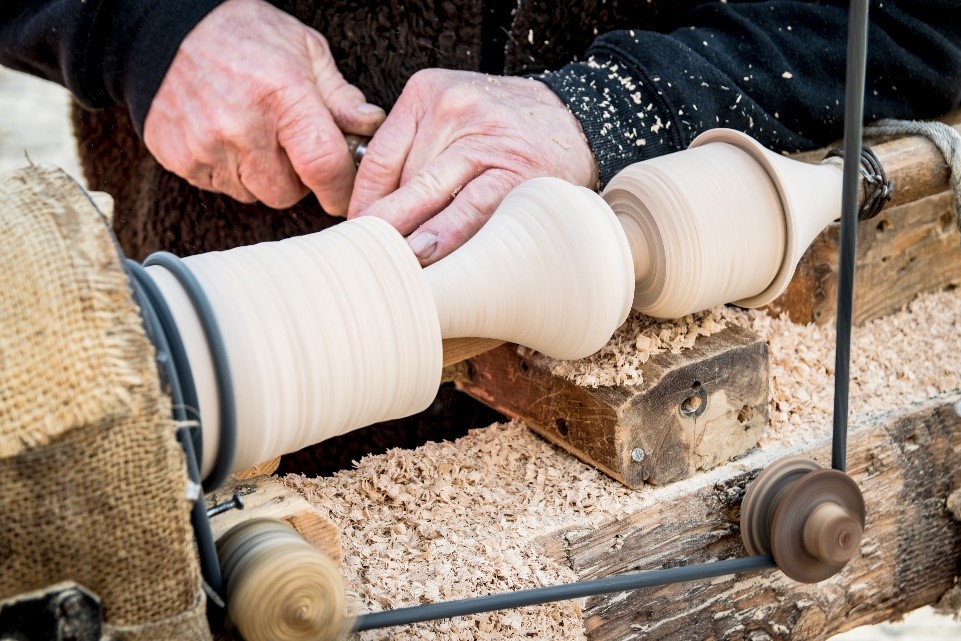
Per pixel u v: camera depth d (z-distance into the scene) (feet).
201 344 2.00
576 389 2.96
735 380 3.05
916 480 3.43
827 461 3.21
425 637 2.49
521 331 2.83
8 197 1.83
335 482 2.95
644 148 3.30
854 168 2.63
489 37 4.04
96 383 1.63
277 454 2.26
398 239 2.37
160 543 1.74
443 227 2.98
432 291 2.58
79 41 3.84
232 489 2.33
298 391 2.14
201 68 3.73
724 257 2.93
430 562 2.67
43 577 1.70
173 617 1.79
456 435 4.59
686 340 3.07
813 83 3.58
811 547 2.76
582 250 2.69
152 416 1.69
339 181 3.75
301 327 2.15
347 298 2.23
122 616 1.76
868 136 3.64
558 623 2.69
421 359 2.32
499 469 3.06
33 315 1.65
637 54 3.42
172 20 3.76
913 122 3.59
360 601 2.49
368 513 2.85
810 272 3.54
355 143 3.81
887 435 3.31
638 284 3.04
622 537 2.86
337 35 4.05
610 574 2.85
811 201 3.10
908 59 3.62
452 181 3.10
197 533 1.93
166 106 3.84
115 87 4.01
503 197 3.06
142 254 4.75
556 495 2.93
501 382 3.27
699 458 3.03
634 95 3.33
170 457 1.72
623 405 2.84
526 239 2.74
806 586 3.22
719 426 3.05
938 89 3.69
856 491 2.89
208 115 3.71
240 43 3.72
